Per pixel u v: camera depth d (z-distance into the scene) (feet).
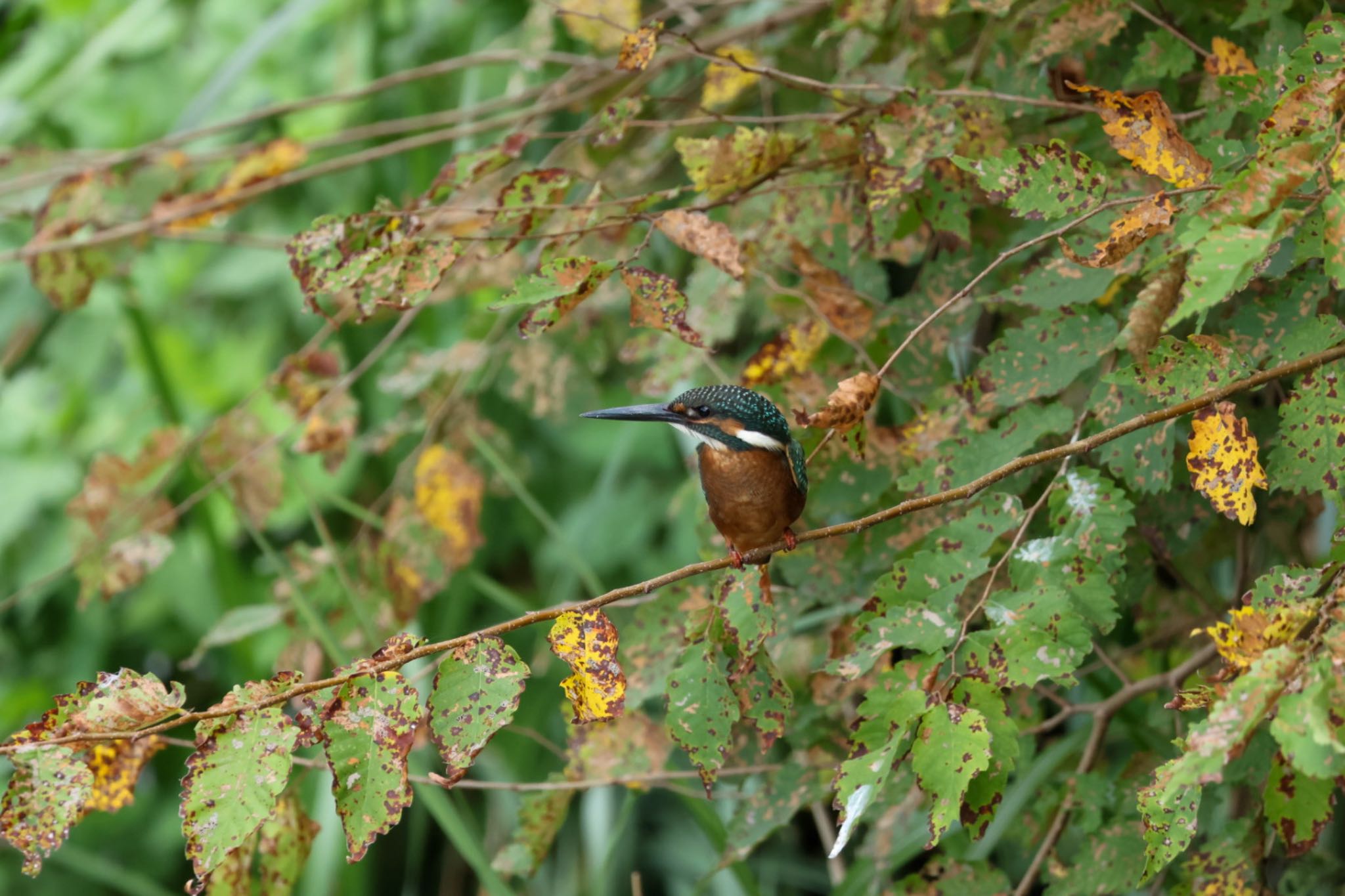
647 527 33.68
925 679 13.87
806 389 19.39
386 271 16.28
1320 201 11.59
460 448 25.46
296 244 16.44
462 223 23.31
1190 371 13.92
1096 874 17.35
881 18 19.83
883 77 20.17
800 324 19.65
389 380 24.84
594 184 20.86
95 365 35.09
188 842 11.91
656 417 16.67
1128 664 24.06
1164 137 13.58
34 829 12.46
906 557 18.01
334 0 32.60
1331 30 12.53
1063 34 16.99
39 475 33.76
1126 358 16.52
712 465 16.28
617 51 24.52
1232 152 14.87
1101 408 15.62
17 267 35.65
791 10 23.54
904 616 14.42
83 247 23.34
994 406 16.65
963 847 19.76
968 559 14.79
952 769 12.91
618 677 12.97
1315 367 13.55
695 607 19.39
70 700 12.48
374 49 31.60
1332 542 13.43
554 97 25.73
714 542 19.67
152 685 12.48
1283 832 12.65
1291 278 14.83
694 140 17.94
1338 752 10.37
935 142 17.03
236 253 34.14
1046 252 18.11
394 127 25.02
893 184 17.02
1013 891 17.65
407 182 33.14
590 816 29.84
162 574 34.53
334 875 27.07
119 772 15.74
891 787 19.62
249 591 33.24
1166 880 20.70
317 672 23.27
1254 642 12.05
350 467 32.58
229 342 34.58
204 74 33.96
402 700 12.41
